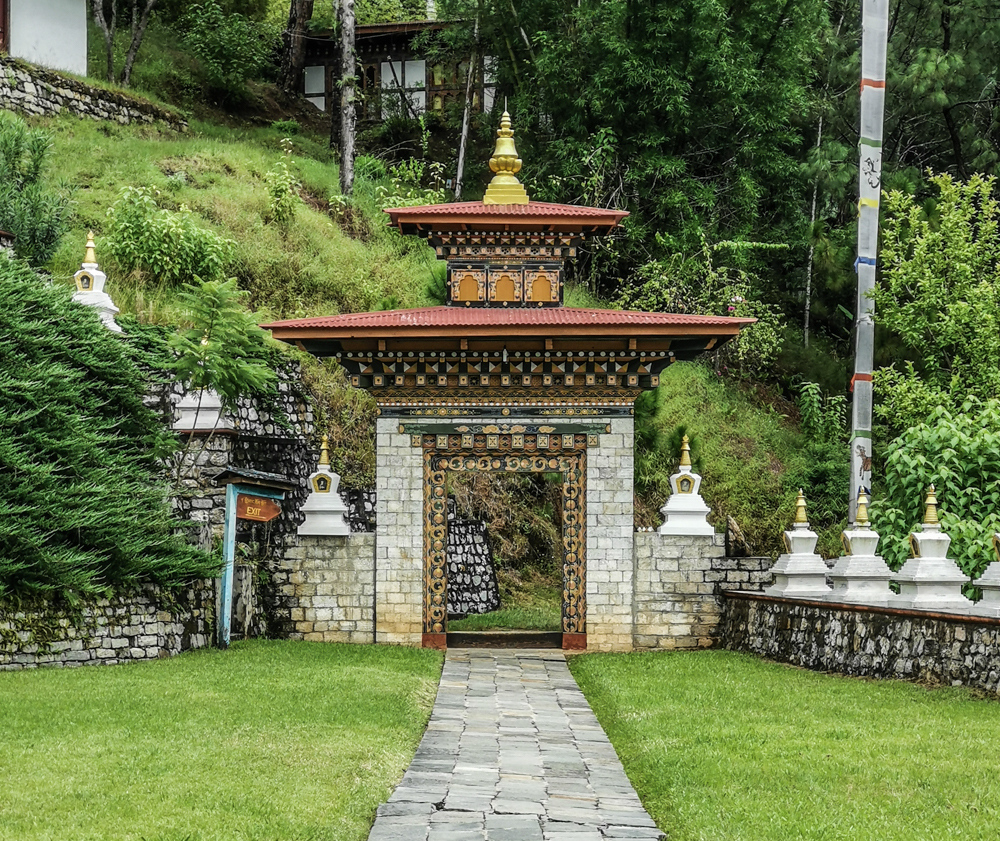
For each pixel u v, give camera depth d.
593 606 19.94
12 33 34.44
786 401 37.81
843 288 40.59
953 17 37.75
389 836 8.81
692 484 20.55
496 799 9.99
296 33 49.22
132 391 18.28
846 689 15.00
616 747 12.63
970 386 28.28
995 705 13.48
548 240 20.47
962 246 28.75
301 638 20.02
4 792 9.23
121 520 16.41
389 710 13.34
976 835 8.73
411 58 48.28
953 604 16.42
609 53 37.75
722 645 20.12
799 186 41.38
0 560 14.91
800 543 18.70
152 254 27.28
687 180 38.28
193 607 18.02
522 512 31.55
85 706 12.59
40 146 27.78
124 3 47.53
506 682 16.62
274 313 30.61
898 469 21.53
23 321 16.94
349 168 37.78
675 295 34.97
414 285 33.75
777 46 39.47
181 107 43.81
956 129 38.78
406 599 19.89
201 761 10.40
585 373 19.94
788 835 8.84
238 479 18.55
